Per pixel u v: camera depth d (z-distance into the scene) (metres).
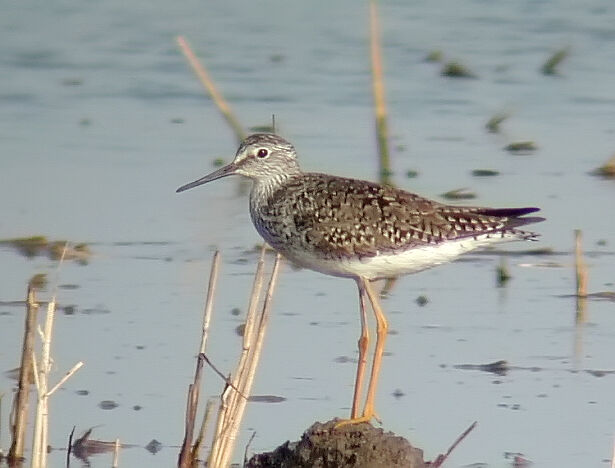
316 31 26.88
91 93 23.56
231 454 11.23
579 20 27.52
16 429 11.46
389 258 12.72
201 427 11.46
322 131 21.72
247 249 17.00
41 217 17.72
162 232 17.47
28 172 19.45
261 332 11.33
